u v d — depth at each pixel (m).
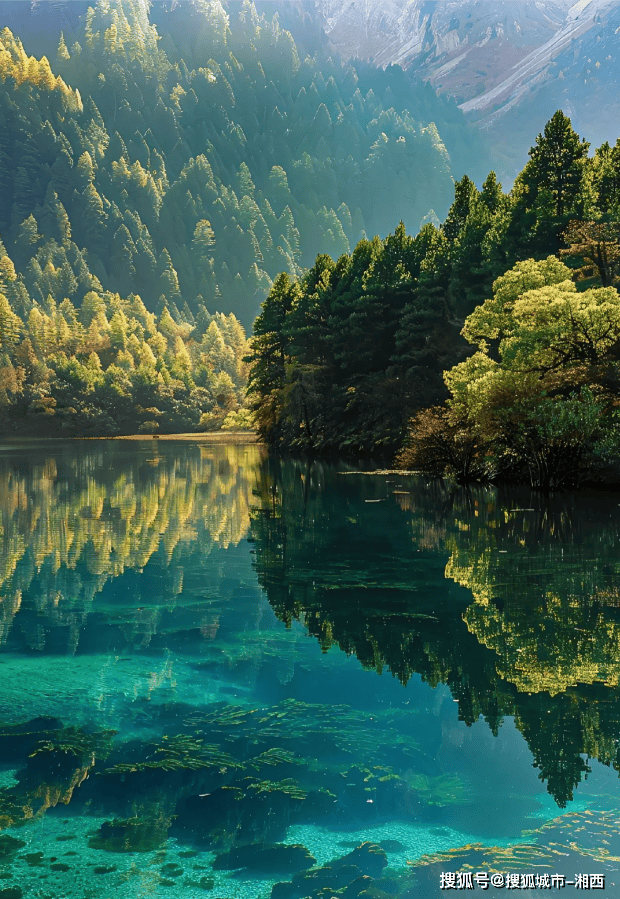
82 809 6.57
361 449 63.53
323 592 14.80
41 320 197.88
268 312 85.19
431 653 10.76
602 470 32.41
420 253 71.12
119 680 9.82
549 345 34.41
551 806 6.56
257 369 85.69
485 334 41.44
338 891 5.31
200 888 5.42
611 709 8.60
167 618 12.96
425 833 6.14
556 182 55.25
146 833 6.18
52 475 47.41
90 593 14.87
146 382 170.12
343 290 76.31
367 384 64.88
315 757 7.45
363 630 12.02
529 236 51.62
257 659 10.62
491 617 12.65
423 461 41.19
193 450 85.38
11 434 158.88
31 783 7.05
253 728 8.28
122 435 162.75
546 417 32.06
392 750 7.70
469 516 25.47
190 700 9.15
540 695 9.04
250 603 13.94
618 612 12.82
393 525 23.78
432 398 55.75
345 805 6.56
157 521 25.53
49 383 162.62
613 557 17.72
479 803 6.56
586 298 33.66
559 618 12.51
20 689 9.48
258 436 102.25
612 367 33.09
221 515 26.91
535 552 18.50
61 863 5.77
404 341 60.22
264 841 6.04
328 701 9.00
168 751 7.66
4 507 29.59
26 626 12.45
